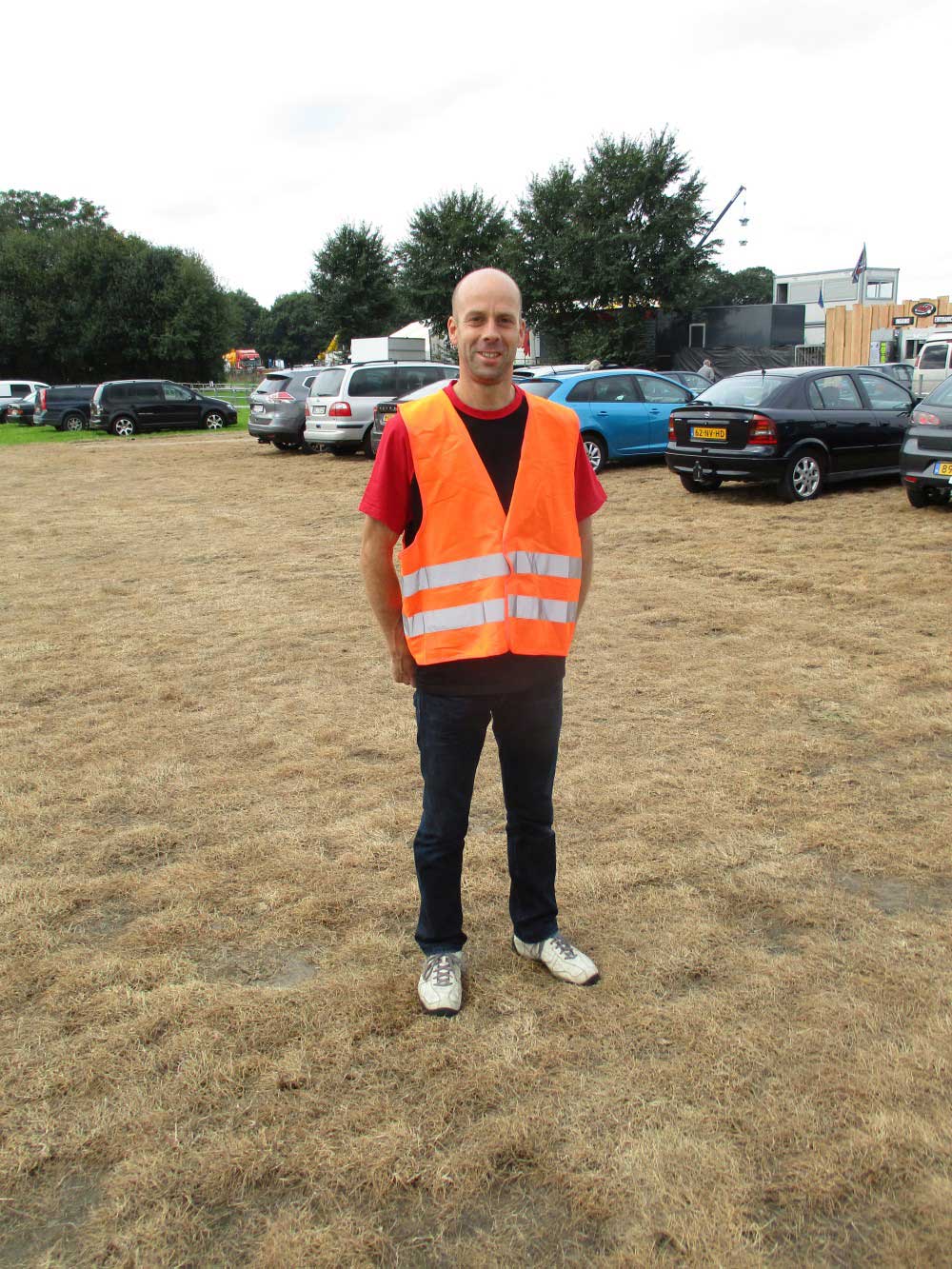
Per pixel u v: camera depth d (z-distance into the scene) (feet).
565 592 7.96
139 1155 6.72
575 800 12.05
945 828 11.11
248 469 54.85
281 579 25.71
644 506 34.81
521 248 121.39
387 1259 5.92
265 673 17.66
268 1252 5.96
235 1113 7.07
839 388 34.96
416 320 141.59
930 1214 6.06
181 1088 7.32
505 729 8.16
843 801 11.85
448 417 7.58
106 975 8.73
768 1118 6.86
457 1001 8.16
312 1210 6.27
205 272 153.07
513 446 7.68
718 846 10.82
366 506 7.66
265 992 8.43
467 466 7.56
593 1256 5.90
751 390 34.60
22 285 154.10
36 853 11.07
